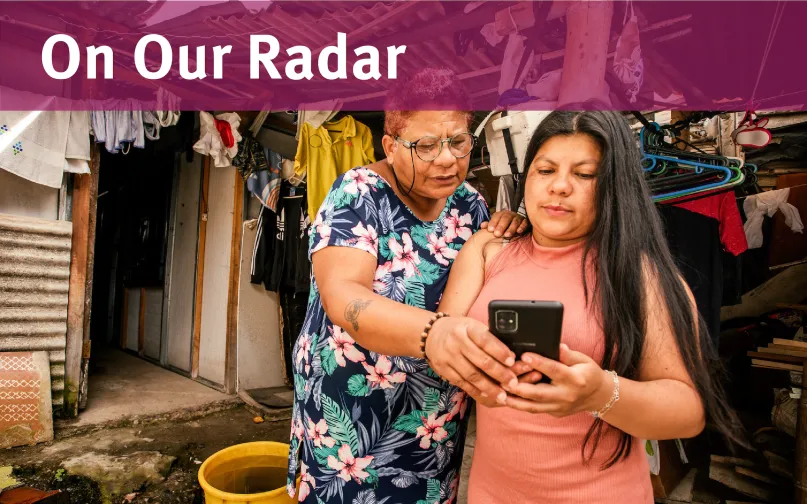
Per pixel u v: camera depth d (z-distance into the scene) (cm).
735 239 265
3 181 345
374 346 93
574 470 96
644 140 211
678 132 259
